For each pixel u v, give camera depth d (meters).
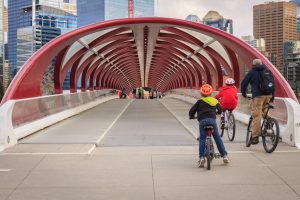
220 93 11.71
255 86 9.65
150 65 63.28
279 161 8.42
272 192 6.22
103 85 60.53
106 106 31.31
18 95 15.05
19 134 11.73
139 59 52.38
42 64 17.52
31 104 14.08
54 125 16.31
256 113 9.66
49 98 16.91
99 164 8.27
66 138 12.20
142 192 6.27
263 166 7.96
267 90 9.50
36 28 156.12
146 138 12.29
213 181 6.89
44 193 6.26
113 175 7.34
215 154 8.05
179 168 7.87
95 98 33.22
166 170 7.71
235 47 20.16
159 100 44.81
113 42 33.78
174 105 32.50
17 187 6.59
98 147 10.44
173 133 13.59
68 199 5.95
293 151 9.52
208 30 20.38
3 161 8.59
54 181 6.95
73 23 179.50
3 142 10.07
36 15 169.38
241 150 9.75
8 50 196.12
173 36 30.83
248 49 18.80
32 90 16.64
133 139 12.08
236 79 25.00
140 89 88.38
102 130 14.40
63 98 19.92
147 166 8.05
